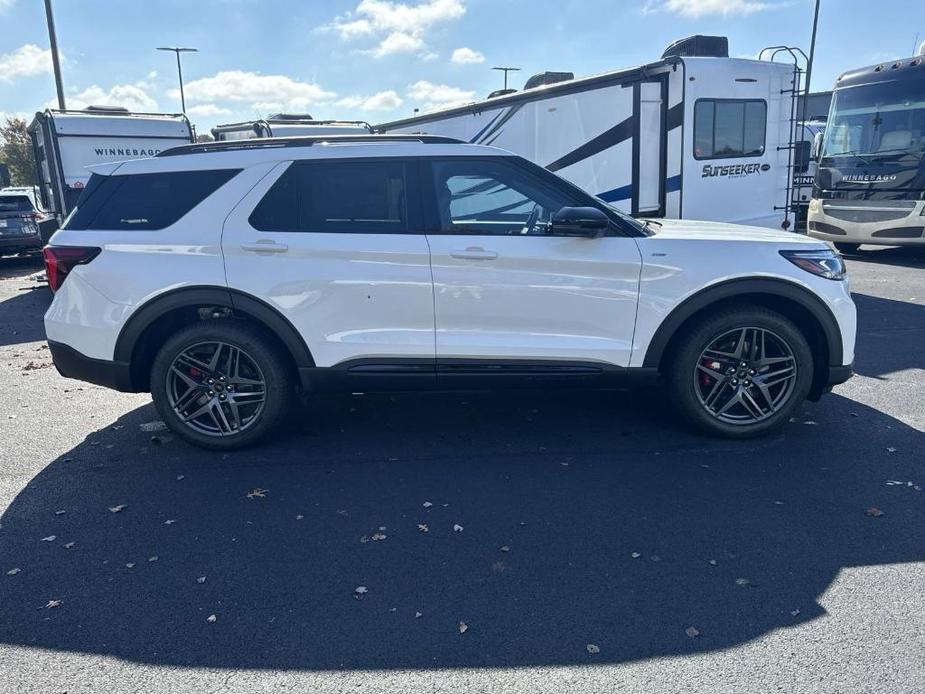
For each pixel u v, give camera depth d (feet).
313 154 14.07
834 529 11.32
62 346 14.47
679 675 8.13
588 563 10.50
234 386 14.60
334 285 13.78
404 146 14.15
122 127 42.78
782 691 7.84
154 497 12.82
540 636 8.87
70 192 41.98
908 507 12.00
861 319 26.81
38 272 48.93
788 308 14.85
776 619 9.11
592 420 16.28
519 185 14.15
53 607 9.58
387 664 8.41
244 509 12.33
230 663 8.45
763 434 14.99
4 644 8.83
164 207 14.16
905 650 8.45
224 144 14.66
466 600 9.65
